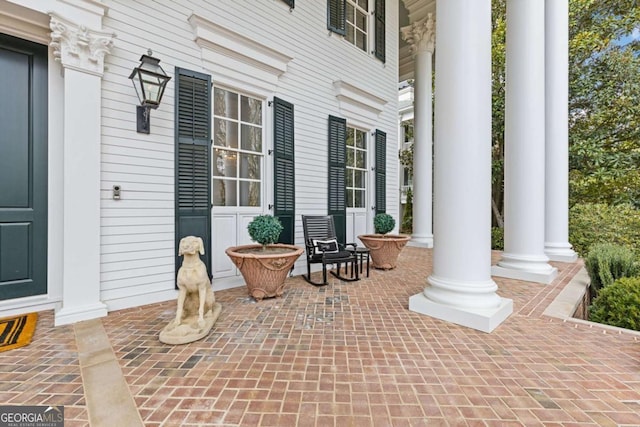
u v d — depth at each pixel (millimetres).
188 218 3357
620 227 6289
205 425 1359
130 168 2998
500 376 1773
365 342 2209
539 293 3447
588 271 4090
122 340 2217
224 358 1955
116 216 2912
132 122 3012
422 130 7156
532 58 3922
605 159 7191
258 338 2260
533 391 1630
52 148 2807
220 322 2568
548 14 5223
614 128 7418
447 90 2725
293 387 1646
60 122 2826
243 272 3166
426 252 6492
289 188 4453
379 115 6254
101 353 2010
